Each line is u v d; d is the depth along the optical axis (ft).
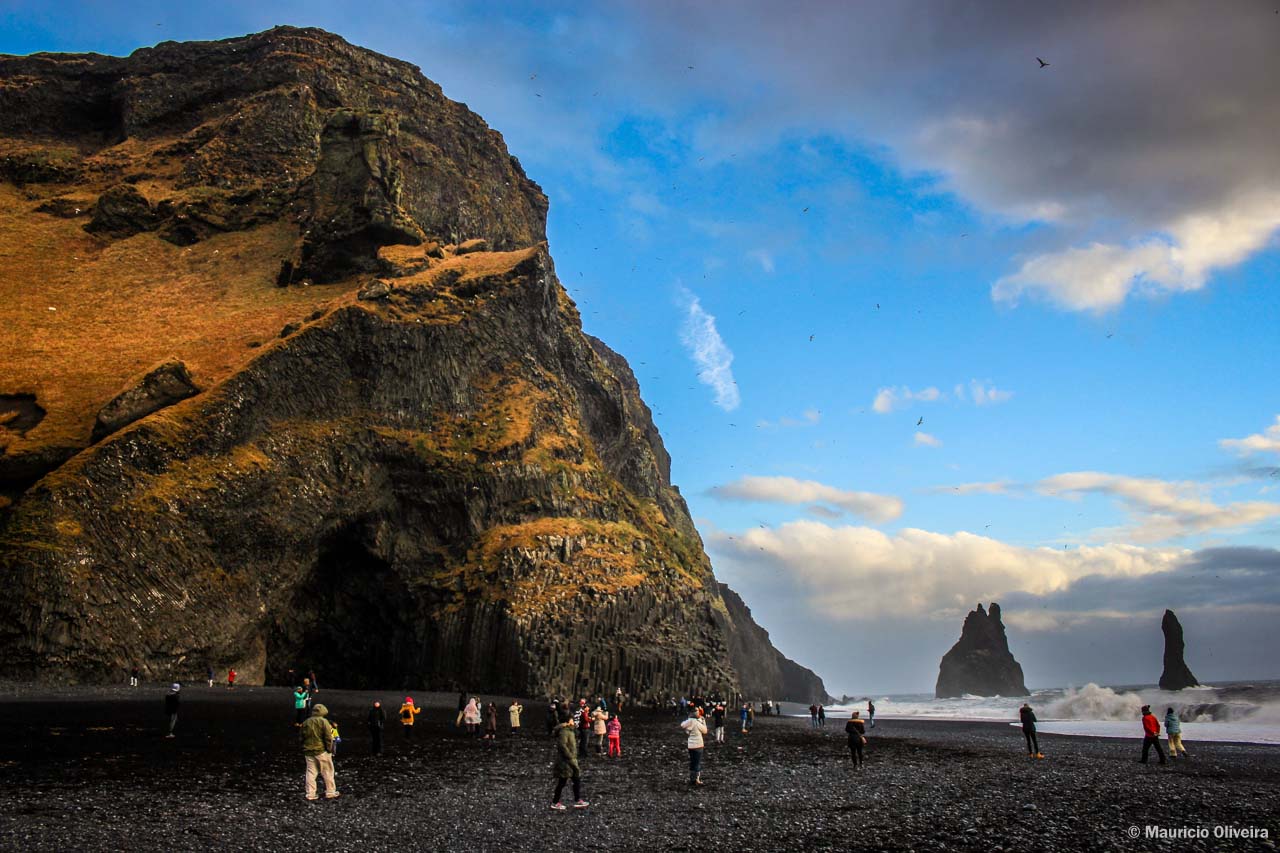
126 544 272.92
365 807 100.94
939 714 473.26
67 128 636.48
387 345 369.30
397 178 478.59
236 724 181.27
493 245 569.64
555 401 425.69
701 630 378.12
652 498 516.73
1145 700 468.34
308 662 343.67
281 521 314.55
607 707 300.20
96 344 374.22
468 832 89.76
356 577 349.82
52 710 189.88
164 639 272.51
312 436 336.90
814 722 330.34
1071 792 119.75
